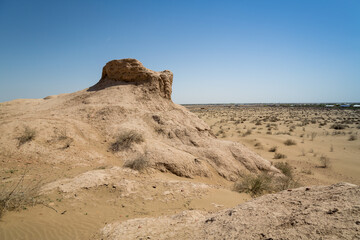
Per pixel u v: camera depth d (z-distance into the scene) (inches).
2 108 609.0
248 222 146.9
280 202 173.0
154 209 232.5
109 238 163.6
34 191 227.8
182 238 152.0
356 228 104.3
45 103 658.2
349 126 1323.8
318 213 131.9
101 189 264.2
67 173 298.7
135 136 423.5
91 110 521.0
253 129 1246.3
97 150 389.7
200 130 563.5
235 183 361.4
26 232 168.4
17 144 344.8
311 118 1903.3
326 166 578.9
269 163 487.2
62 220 192.1
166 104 620.1
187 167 382.6
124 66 666.2
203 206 248.2
